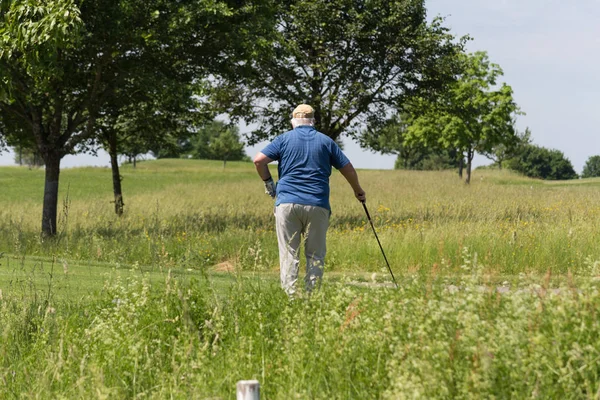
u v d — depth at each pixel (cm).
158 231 2927
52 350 945
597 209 3609
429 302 791
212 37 3497
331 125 4381
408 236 2380
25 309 1091
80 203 5716
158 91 3250
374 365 770
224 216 3922
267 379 796
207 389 758
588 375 673
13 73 3009
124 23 3088
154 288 1173
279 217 1198
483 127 8106
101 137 4628
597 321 730
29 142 3959
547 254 2123
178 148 5003
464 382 651
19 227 2681
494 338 712
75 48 3059
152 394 792
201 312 1054
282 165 1216
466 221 2991
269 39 3578
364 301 942
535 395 628
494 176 10650
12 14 2517
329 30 4256
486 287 875
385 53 4241
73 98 3569
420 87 4438
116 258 2305
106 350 900
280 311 1041
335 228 3191
